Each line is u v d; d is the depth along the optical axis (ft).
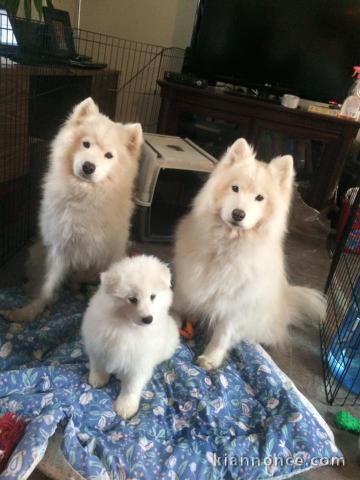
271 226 6.09
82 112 6.51
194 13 14.52
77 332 6.72
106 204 6.65
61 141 6.43
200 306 6.79
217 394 6.01
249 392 6.21
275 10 12.91
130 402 5.48
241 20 13.14
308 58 13.46
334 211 14.02
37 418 4.77
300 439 5.29
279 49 13.42
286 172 6.09
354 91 13.08
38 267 7.48
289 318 7.88
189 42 14.99
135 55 15.24
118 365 5.21
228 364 6.74
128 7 14.49
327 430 5.69
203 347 7.15
